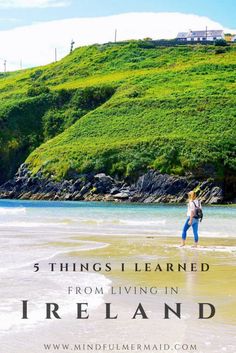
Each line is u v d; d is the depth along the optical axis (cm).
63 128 12625
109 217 4278
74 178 9425
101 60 15862
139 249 1936
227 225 3450
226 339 744
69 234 2631
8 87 16062
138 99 11512
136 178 8975
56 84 15038
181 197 8531
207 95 10944
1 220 3744
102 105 12050
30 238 2353
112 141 10075
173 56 15112
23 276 1242
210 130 9644
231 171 8775
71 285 1130
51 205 7131
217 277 1283
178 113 10456
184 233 2083
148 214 4769
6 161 12156
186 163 8769
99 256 1694
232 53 14738
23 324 818
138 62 15162
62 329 793
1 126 12606
